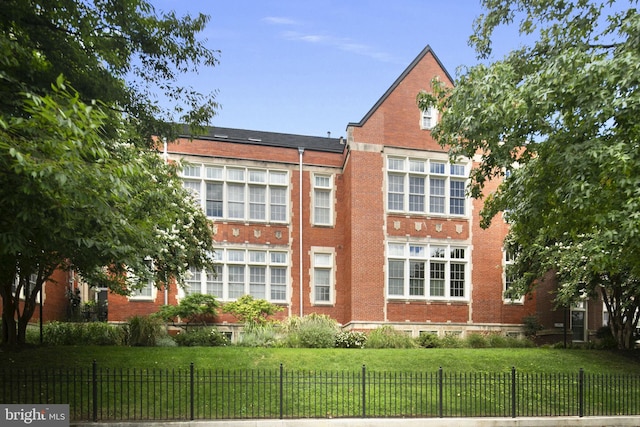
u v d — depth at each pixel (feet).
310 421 39.70
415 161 91.15
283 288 91.25
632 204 33.71
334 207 95.04
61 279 89.61
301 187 93.45
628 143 36.52
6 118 28.91
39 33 37.35
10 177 27.17
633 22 37.11
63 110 28.89
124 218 36.11
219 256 88.48
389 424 40.40
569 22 44.57
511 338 81.25
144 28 42.83
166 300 84.79
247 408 43.24
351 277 86.07
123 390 45.52
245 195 91.04
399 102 91.35
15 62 30.19
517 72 46.75
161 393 45.34
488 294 91.61
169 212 53.52
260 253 90.79
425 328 87.71
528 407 48.06
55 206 28.94
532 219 45.91
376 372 53.42
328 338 68.64
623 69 34.94
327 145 102.83
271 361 55.01
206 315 83.76
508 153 42.34
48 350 54.60
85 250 35.60
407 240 88.94
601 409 48.57
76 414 40.57
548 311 94.63
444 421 41.34
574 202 36.70
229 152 90.79
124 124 46.62
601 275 73.00
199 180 88.63
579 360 64.39
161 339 66.18
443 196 92.02
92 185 29.89
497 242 93.40
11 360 50.75
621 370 61.87
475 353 63.16
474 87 42.80
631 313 75.56
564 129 39.58
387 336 73.00
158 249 51.52
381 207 88.38
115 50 42.34
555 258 72.74
